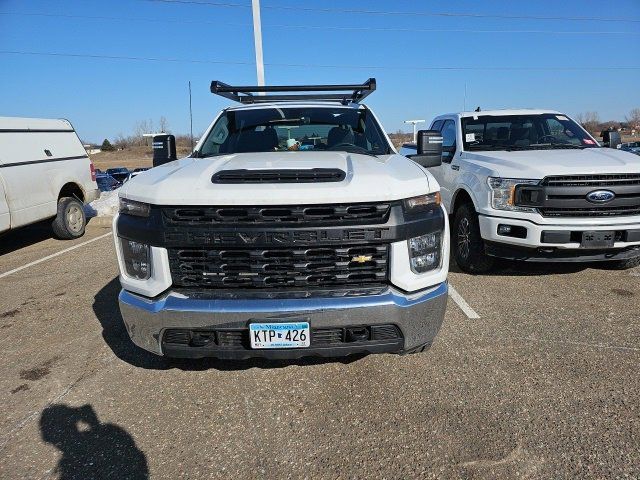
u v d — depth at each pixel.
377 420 2.46
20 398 2.78
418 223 2.46
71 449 2.31
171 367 3.08
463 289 4.46
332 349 2.42
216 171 2.68
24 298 4.62
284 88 3.98
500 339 3.36
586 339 3.33
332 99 4.63
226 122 4.07
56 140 7.72
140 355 3.27
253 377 2.92
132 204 2.55
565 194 4.13
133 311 2.53
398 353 2.57
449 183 5.61
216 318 2.37
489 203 4.48
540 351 3.16
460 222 5.08
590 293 4.27
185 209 2.39
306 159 3.02
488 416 2.46
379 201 2.37
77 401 2.72
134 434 2.41
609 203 4.11
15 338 3.64
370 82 3.99
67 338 3.60
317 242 2.37
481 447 2.23
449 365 3.00
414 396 2.67
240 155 3.34
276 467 2.15
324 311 2.34
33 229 8.84
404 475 2.07
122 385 2.88
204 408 2.62
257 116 4.07
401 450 2.23
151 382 2.91
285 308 2.34
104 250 6.73
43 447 2.33
